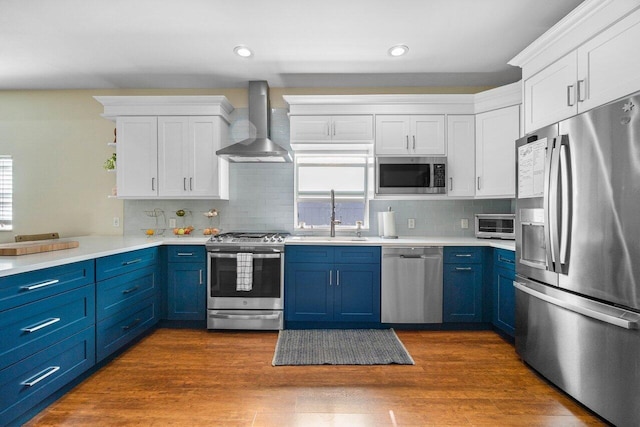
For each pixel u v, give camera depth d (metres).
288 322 3.25
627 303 1.62
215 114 3.44
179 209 3.78
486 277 3.19
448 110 3.42
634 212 1.59
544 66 2.29
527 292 2.33
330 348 2.76
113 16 2.42
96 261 2.27
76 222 3.78
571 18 1.95
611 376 1.71
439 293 3.17
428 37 2.73
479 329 3.23
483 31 2.65
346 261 3.20
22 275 1.71
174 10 2.36
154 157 3.45
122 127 3.45
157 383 2.21
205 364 2.49
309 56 3.05
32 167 3.76
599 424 1.79
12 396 1.65
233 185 3.78
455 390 2.14
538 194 2.23
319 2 2.28
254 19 2.48
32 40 2.75
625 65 1.69
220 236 3.36
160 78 3.52
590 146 1.81
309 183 3.85
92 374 2.32
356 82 3.64
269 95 3.76
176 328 3.29
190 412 1.89
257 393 2.09
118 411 1.90
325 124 3.44
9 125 3.76
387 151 3.43
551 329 2.13
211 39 2.75
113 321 2.46
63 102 3.77
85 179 3.77
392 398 2.04
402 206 3.77
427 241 3.23
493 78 3.55
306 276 3.21
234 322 3.17
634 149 1.58
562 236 1.98
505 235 3.33
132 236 3.71
